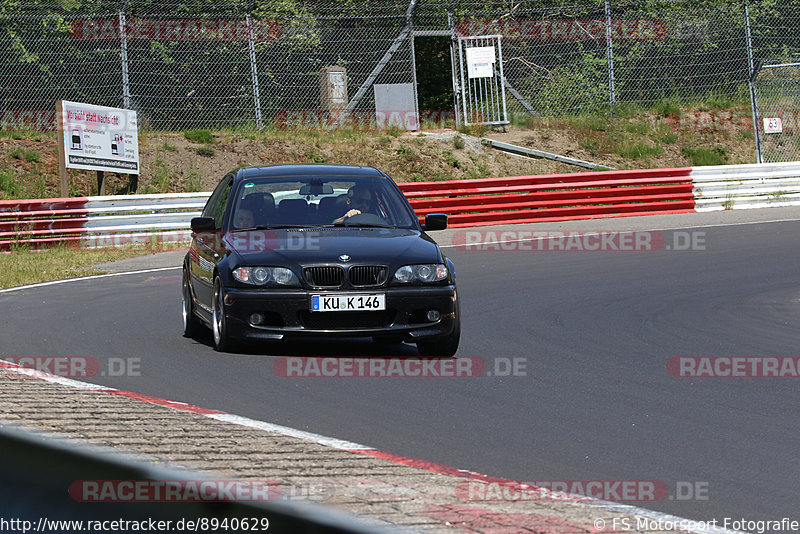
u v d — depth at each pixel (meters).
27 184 82.75
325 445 19.69
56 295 44.97
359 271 29.09
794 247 59.84
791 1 107.38
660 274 50.97
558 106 107.06
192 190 86.00
